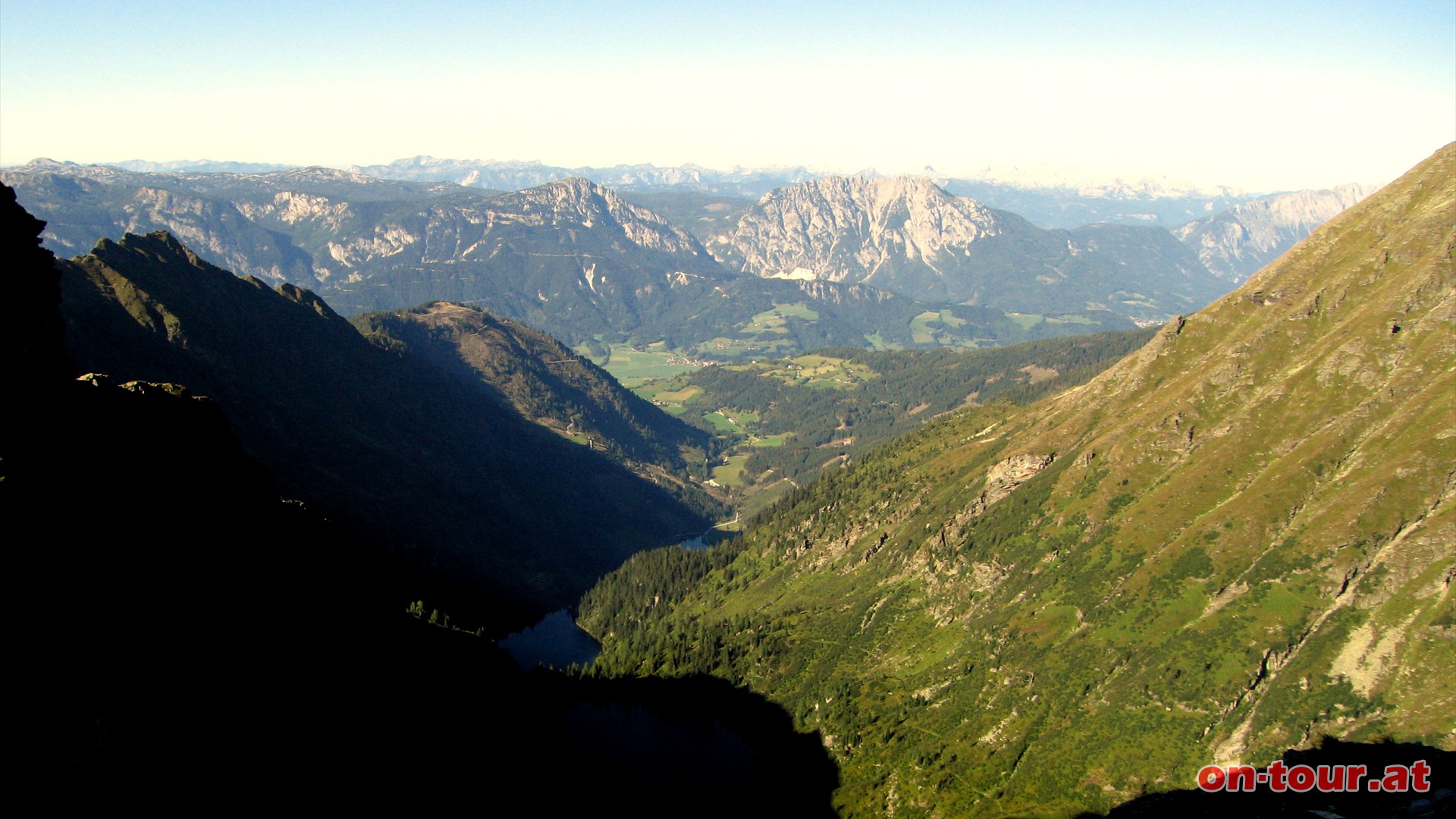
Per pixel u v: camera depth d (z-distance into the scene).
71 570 89.75
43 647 82.31
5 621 80.50
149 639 94.00
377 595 159.25
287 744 103.38
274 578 124.75
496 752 148.50
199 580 107.81
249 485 137.50
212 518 119.25
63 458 97.56
